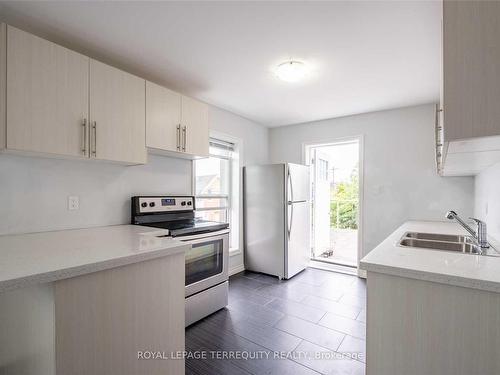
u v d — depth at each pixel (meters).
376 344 1.17
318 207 4.34
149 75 2.35
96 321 1.14
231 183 3.68
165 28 1.67
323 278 3.40
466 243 1.81
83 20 1.59
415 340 1.10
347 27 1.65
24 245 1.46
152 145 2.15
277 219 3.40
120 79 1.95
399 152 3.24
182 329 1.54
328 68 2.20
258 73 2.31
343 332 2.12
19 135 1.46
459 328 1.01
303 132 3.97
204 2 1.44
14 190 1.74
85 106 1.75
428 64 2.12
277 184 3.41
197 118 2.54
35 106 1.53
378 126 3.37
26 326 1.19
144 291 1.34
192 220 2.78
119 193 2.32
